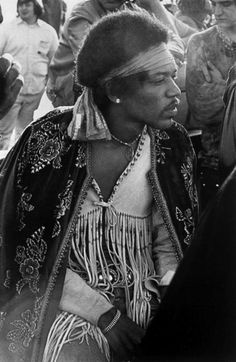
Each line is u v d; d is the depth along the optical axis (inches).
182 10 188.4
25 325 96.3
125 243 98.7
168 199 98.7
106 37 91.7
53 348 94.9
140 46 90.9
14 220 97.4
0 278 98.3
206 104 140.4
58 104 170.9
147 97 92.4
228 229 81.7
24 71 243.3
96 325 96.0
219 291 82.0
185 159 100.3
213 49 139.3
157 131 98.8
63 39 165.3
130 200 98.4
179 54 144.7
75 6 162.4
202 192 140.4
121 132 96.1
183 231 99.3
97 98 94.6
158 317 86.3
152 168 98.3
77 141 96.4
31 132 98.4
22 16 249.4
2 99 155.1
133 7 149.6
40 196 96.3
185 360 84.2
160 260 100.3
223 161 131.5
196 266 83.3
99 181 97.5
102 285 96.9
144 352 87.3
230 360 81.9
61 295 95.6
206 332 82.9
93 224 97.3
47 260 95.7
